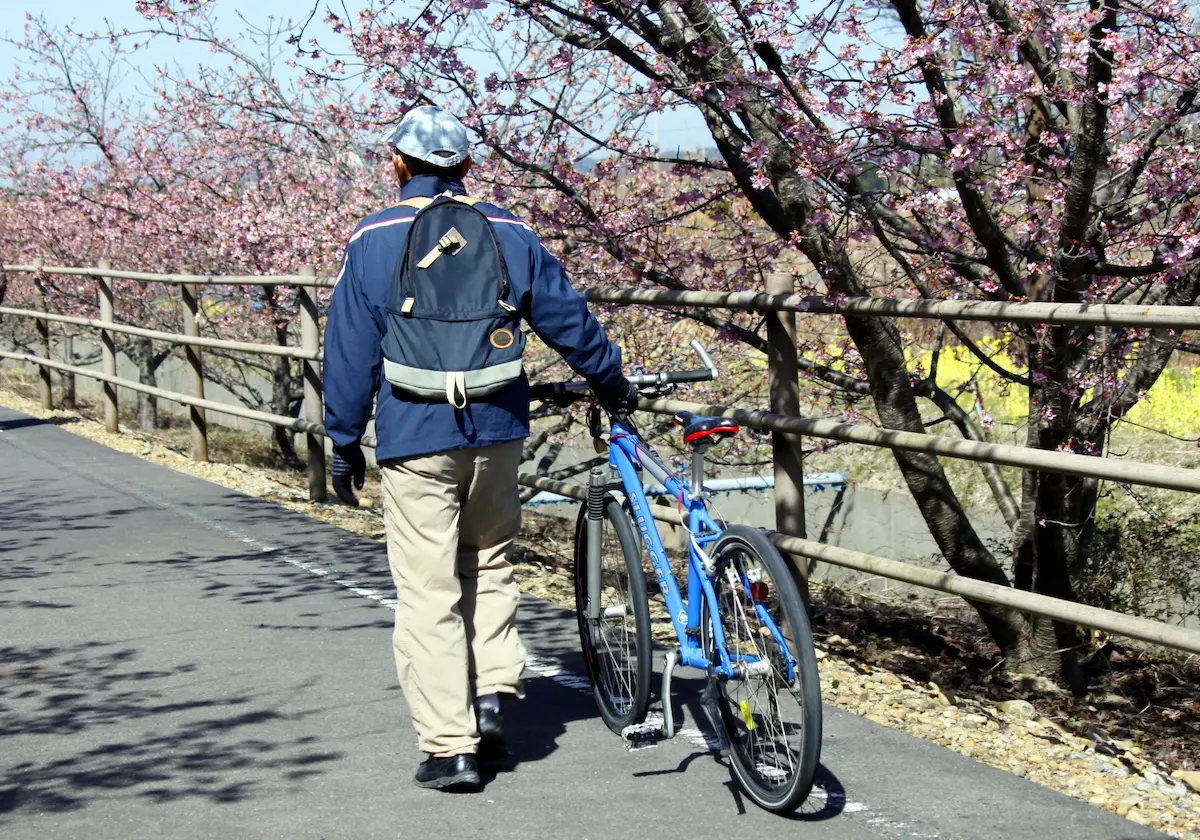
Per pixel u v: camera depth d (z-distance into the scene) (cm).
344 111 1277
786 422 623
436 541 457
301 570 814
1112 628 489
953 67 704
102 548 873
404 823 439
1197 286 707
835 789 470
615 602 529
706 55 711
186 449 1478
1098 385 749
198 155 1902
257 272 1784
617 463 516
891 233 812
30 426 1519
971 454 534
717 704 467
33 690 578
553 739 523
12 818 441
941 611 1021
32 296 2564
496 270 447
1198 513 957
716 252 972
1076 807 457
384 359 446
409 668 465
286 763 492
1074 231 661
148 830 432
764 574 434
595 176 914
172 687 582
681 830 433
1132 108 683
